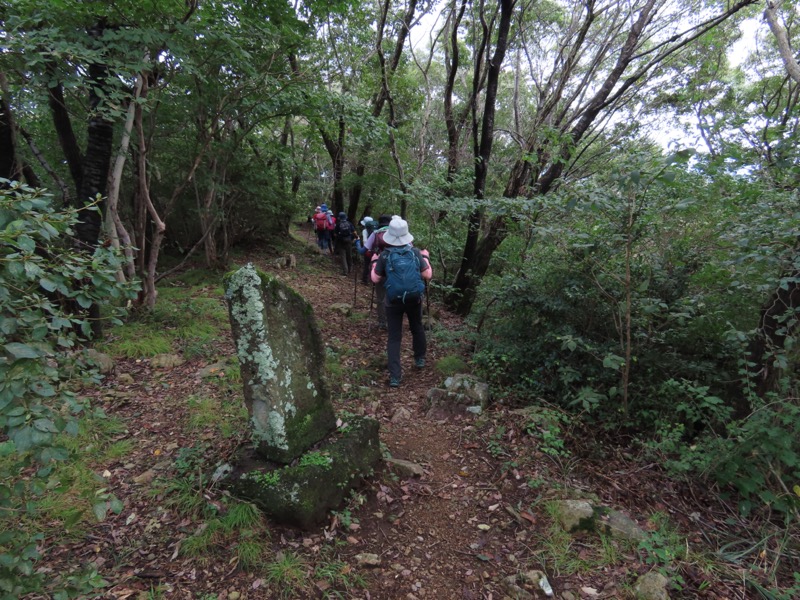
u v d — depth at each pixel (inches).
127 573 90.3
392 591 92.0
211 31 192.4
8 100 181.5
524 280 189.5
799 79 206.4
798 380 123.9
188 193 367.2
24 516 98.2
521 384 175.0
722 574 95.8
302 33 235.5
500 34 271.6
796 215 112.6
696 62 369.1
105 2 169.6
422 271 189.6
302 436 114.2
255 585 88.9
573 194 151.3
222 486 109.9
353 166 517.3
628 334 140.1
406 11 394.6
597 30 356.2
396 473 128.0
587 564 97.8
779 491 114.8
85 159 206.1
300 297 119.1
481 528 110.1
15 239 55.7
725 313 152.5
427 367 207.5
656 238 153.6
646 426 148.7
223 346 214.7
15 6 161.5
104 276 69.9
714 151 186.9
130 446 132.5
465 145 441.7
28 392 55.7
